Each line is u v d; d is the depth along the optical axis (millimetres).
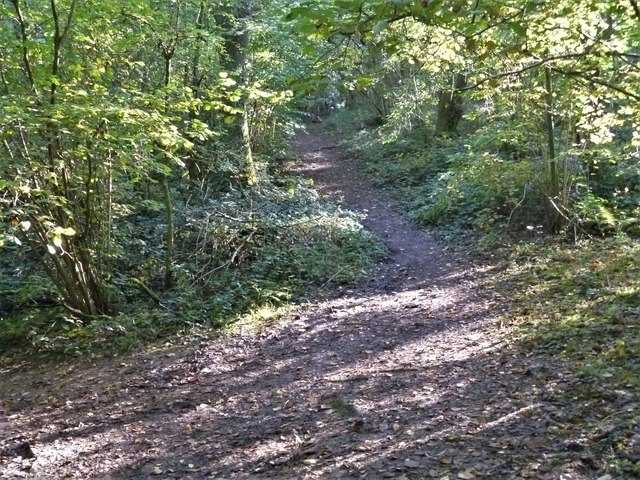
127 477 4926
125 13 9797
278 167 21078
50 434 6086
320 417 5715
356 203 18328
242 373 7461
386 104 29984
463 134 22266
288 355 7949
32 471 5199
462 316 8680
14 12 8914
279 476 4559
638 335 6250
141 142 8039
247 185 15242
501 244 12703
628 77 7762
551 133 12133
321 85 4160
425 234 14773
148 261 11492
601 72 7375
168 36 11219
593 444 4168
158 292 11039
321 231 13211
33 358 8867
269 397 6516
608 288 8305
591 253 10719
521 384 5656
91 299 9844
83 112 7270
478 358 6738
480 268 11492
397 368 6895
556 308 8031
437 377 6344
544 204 12945
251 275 11469
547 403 5066
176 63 13492
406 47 4977
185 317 9711
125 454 5410
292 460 4832
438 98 23719
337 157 26156
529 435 4504
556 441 4328
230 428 5773
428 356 7168
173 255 11875
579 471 3869
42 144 8180
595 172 13805
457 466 4227
